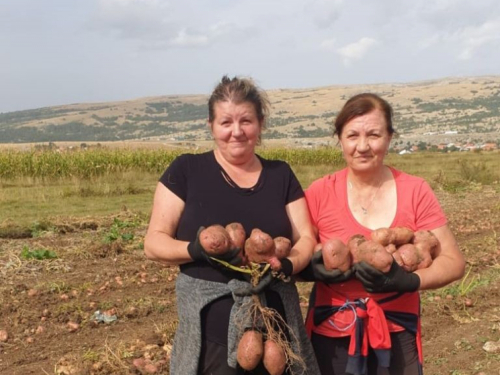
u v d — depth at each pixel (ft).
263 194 5.76
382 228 5.67
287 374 5.59
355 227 5.89
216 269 5.50
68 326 11.71
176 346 5.74
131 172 38.22
